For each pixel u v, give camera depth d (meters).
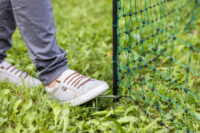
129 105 1.26
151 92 1.35
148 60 1.77
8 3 1.23
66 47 1.98
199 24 2.47
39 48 1.17
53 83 1.26
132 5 2.81
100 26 2.51
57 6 3.16
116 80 1.21
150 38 1.82
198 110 1.25
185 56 1.78
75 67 1.70
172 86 1.42
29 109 1.21
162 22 2.34
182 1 2.61
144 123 1.15
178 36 2.13
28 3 1.06
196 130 1.08
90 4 3.22
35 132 1.10
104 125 1.12
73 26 2.54
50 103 1.21
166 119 1.17
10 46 1.40
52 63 1.21
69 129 1.09
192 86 1.41
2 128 1.11
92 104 1.28
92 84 1.21
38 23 1.10
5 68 1.42
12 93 1.39
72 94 1.22
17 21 1.13
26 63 1.75
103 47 2.04
